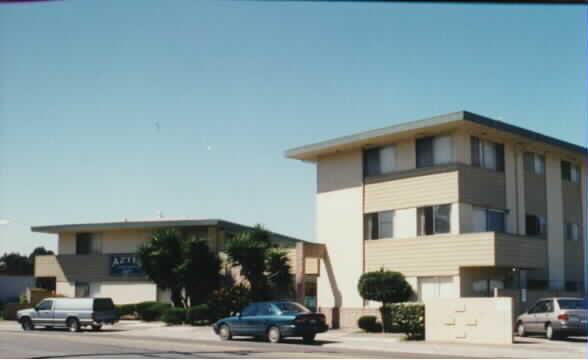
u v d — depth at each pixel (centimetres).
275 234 5203
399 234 3334
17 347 2258
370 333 3134
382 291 3150
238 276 4047
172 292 4162
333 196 3688
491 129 3175
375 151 3519
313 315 2581
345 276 3550
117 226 4647
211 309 3809
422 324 2680
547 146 3519
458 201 3089
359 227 3516
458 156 3152
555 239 3606
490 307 2497
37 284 5247
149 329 3584
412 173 3316
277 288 3731
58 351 2095
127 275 4666
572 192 3803
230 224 4500
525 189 3469
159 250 4097
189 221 4425
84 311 3441
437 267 3128
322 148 3616
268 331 2594
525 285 3338
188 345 2381
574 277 3697
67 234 4966
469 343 2503
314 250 3641
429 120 3128
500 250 2966
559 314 2594
